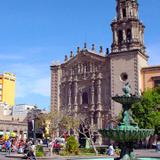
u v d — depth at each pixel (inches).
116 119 3002.0
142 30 3587.6
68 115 3344.0
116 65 3385.8
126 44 3412.9
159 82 3277.6
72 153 2049.7
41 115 3491.6
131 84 3280.0
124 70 3336.6
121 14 3545.8
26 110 5625.0
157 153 2183.8
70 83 3725.4
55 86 3823.8
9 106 5733.3
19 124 4419.3
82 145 2832.2
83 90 3636.8
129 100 1014.4
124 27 3467.0
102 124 3422.7
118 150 2107.5
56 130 3243.1
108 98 3449.8
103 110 3452.3
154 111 2800.2
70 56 3826.3
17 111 5610.2
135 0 3570.4
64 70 3811.5
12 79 6855.3
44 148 2349.9
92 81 3577.8
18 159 1732.3
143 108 2765.7
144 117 2751.0
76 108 3631.9
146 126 2726.4
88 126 3324.3
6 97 6653.5
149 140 3048.7
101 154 2055.9
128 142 977.5
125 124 996.6
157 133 2785.4
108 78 3491.6
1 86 6599.4
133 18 3452.3
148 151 2491.4
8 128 4266.7
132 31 3432.6
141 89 3307.1
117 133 934.4
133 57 3319.4
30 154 1519.4
